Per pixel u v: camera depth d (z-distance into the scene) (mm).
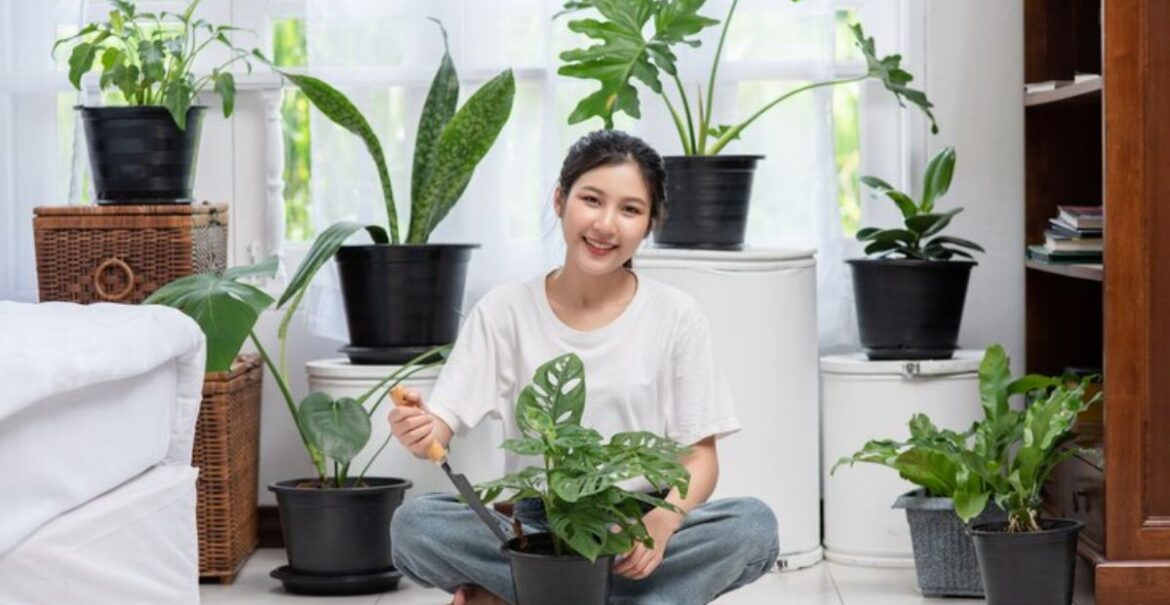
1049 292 3705
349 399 3250
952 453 3059
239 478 3453
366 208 3703
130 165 3422
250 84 3824
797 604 3105
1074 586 3221
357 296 3467
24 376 1650
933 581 3150
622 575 2391
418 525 2611
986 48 3793
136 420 1993
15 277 3826
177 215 3373
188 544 2092
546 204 3689
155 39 3539
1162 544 2916
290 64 3891
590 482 2195
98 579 1827
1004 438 3102
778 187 3729
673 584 2580
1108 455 2926
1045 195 3699
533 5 3721
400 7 3684
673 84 3717
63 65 3822
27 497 1714
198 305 3049
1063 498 3357
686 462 2549
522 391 2371
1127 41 2898
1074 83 3316
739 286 3410
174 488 2037
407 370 3418
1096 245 3338
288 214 3949
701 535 2574
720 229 3479
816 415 3527
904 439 3455
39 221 3393
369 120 3703
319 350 3832
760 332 3420
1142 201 2904
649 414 2559
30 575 1721
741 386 3422
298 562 3252
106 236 3391
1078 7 3674
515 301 2605
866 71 3793
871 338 3543
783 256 3432
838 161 3859
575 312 2578
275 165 3852
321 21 3674
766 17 3682
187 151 3477
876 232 3557
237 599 3219
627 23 3336
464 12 3701
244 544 3514
